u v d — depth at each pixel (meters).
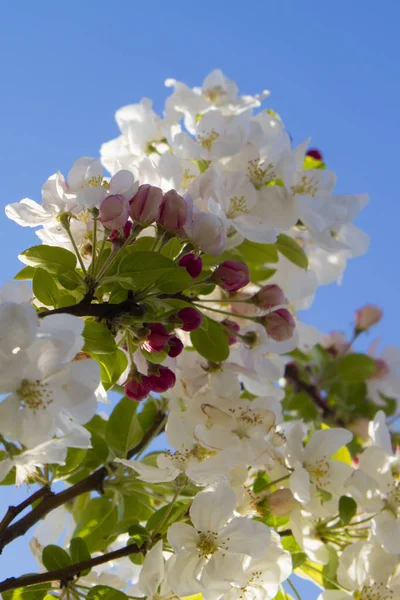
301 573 0.71
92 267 0.63
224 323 0.72
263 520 0.68
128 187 0.64
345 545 0.70
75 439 0.58
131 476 0.71
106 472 0.71
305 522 0.70
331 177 0.77
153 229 0.68
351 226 0.81
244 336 0.70
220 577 0.63
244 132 0.74
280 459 0.68
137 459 0.73
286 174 0.74
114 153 0.84
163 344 0.62
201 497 0.64
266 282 0.81
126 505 0.72
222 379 0.69
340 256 0.88
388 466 0.70
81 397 0.58
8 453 0.57
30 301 0.59
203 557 0.63
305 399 1.00
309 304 0.86
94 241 0.63
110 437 0.73
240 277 0.66
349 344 1.10
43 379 0.57
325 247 0.76
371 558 0.68
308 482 0.67
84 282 0.63
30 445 0.57
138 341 0.63
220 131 0.76
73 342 0.57
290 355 1.07
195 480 0.65
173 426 0.68
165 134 0.81
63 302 0.63
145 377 0.64
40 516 0.68
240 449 0.67
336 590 0.68
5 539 0.65
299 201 0.74
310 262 0.88
